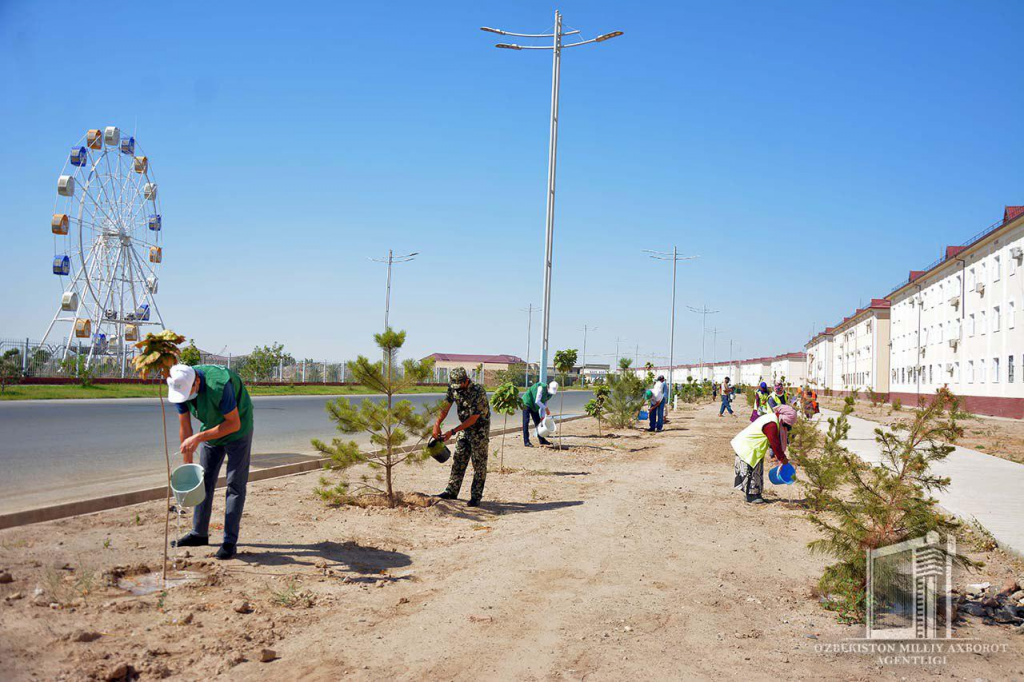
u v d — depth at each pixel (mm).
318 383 58500
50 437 14438
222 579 5148
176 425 18031
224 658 3850
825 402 65875
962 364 44406
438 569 5844
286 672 3746
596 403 21422
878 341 67562
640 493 10117
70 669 3551
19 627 3988
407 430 8430
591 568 6031
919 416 5680
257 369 50312
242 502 5801
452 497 8922
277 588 5043
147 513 7195
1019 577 6285
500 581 5566
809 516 5523
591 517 8219
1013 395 36406
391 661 3955
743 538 7445
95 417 20047
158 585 4945
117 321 50000
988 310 40156
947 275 48188
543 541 6926
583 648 4254
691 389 54469
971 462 15336
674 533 7535
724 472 12922
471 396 8617
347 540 6551
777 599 5410
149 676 3586
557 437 19375
